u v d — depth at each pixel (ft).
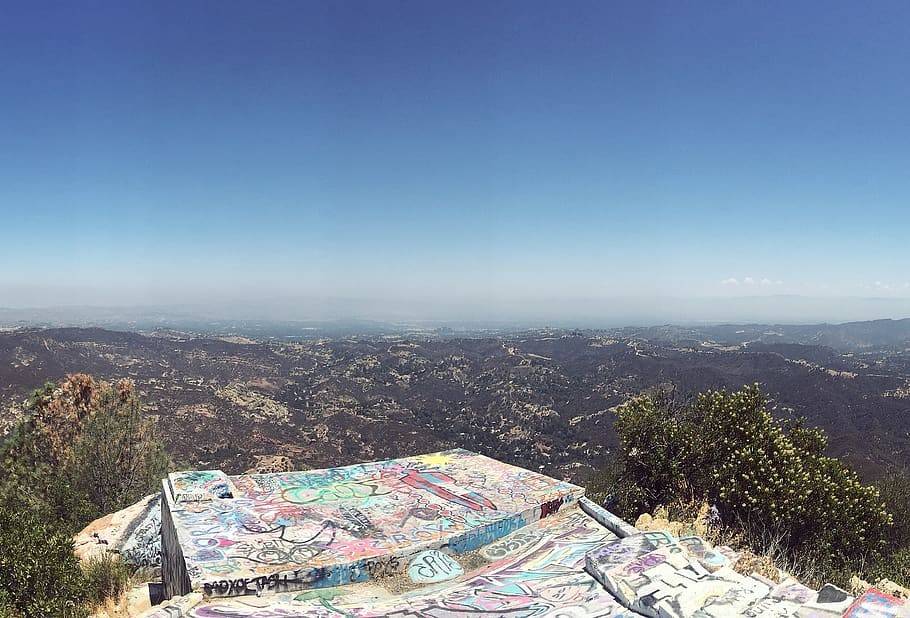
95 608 28.45
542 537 27.37
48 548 27.27
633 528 26.89
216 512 27.89
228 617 19.08
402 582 23.13
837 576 27.61
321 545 24.31
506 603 20.16
